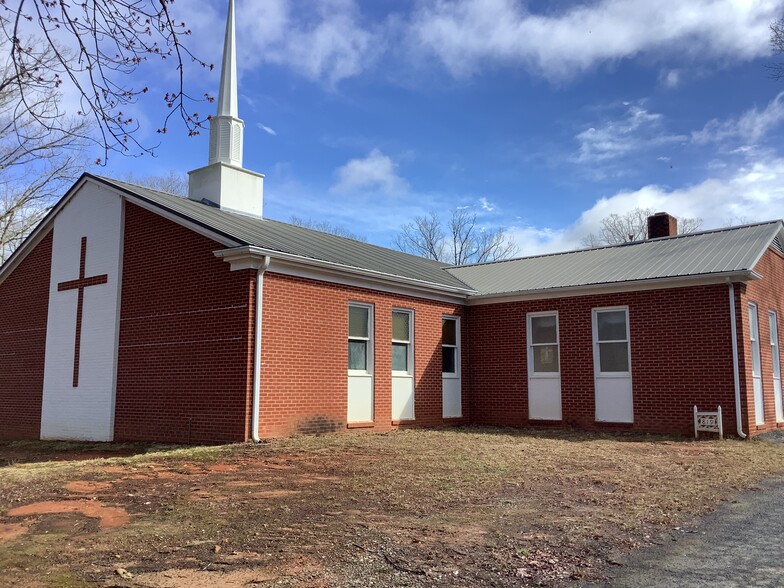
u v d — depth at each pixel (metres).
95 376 14.80
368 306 15.19
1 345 17.48
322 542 5.41
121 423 14.09
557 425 16.56
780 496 7.55
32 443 14.84
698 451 11.36
